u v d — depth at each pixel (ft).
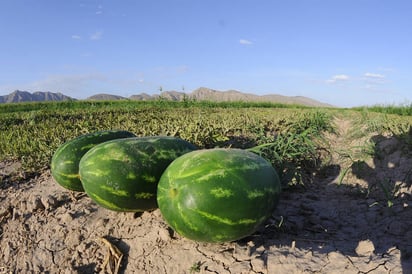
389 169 19.53
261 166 10.84
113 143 12.76
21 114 48.03
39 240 14.79
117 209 12.78
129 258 12.63
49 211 16.14
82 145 15.65
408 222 13.55
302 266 10.14
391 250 10.76
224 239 10.53
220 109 56.70
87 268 12.89
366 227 13.57
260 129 25.48
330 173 20.98
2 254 14.87
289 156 19.10
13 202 17.39
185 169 10.52
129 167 12.21
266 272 10.20
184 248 11.76
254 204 10.25
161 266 11.65
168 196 10.58
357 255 10.62
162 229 12.53
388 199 14.58
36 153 22.93
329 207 15.66
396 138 22.65
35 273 13.58
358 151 23.02
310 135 24.97
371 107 65.05
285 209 14.88
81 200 16.28
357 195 17.04
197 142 21.85
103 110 50.70
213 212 10.06
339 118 45.16
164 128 26.43
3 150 24.59
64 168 15.37
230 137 24.82
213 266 10.84
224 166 10.34
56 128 30.48
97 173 12.27
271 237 12.01
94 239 13.83
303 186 18.10
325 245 11.46
